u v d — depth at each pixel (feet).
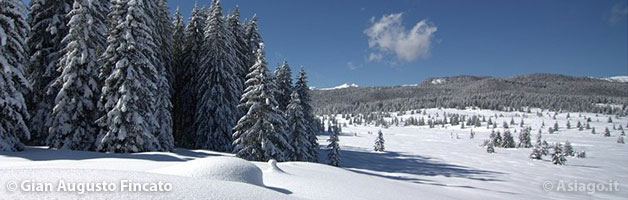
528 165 207.41
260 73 82.43
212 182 17.99
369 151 233.96
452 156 239.30
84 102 65.72
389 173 109.19
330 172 50.39
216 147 95.50
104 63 67.62
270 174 37.91
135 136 65.46
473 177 124.57
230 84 101.86
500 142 378.53
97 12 69.56
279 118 83.61
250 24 132.67
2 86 53.78
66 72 63.77
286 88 116.78
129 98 64.08
